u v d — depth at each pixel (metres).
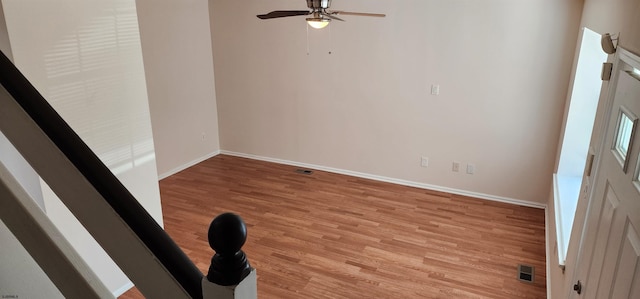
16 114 0.87
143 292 0.81
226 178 5.68
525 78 4.54
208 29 6.04
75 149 0.83
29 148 0.87
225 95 6.30
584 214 2.21
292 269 3.68
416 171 5.39
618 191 1.59
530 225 4.45
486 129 4.88
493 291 3.40
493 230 4.34
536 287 3.46
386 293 3.38
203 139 6.30
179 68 5.67
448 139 5.10
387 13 4.95
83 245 2.98
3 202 0.89
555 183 4.09
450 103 4.95
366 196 5.14
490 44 4.59
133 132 3.21
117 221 0.80
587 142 3.86
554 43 4.33
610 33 2.30
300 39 5.52
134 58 3.12
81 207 0.84
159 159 5.61
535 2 4.30
